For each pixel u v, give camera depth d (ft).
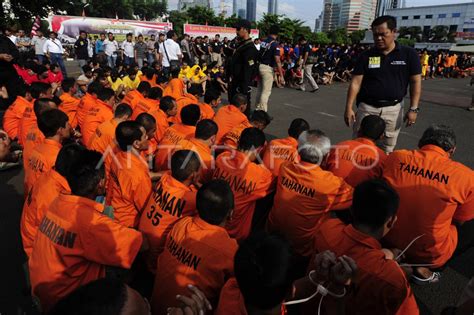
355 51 51.37
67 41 84.53
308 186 8.38
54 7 25.23
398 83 12.52
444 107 33.40
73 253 6.30
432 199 7.60
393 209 5.74
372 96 12.87
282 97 36.11
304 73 41.16
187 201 7.82
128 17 242.17
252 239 4.63
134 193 9.25
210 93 18.95
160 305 6.70
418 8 294.66
